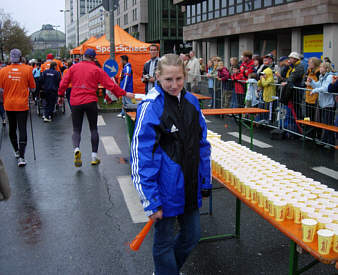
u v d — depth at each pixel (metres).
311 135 8.69
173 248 2.75
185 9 40.09
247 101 10.48
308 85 8.22
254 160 3.89
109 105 15.32
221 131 10.15
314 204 2.77
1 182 2.71
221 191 5.53
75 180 6.14
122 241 4.00
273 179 3.35
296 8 23.08
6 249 3.88
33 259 3.66
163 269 2.73
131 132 6.39
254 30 27.56
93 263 3.56
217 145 4.44
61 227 4.38
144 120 2.54
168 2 64.81
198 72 14.10
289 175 3.48
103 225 4.41
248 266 3.46
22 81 6.86
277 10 24.88
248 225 4.36
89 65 6.63
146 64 9.58
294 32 24.23
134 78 18.12
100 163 7.17
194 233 2.79
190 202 2.69
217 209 4.86
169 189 2.58
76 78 6.62
